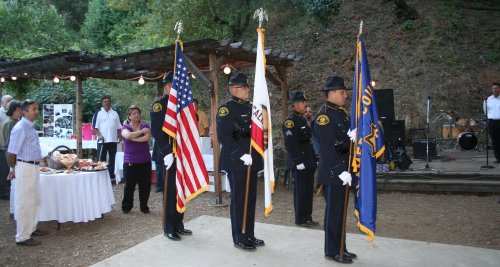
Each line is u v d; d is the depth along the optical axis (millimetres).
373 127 3943
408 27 16547
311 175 6164
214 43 7266
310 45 17188
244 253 4316
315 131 4137
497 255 4199
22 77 11383
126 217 6754
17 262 4766
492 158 10477
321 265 3963
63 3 26797
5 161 8023
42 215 5832
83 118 15367
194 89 15203
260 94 4598
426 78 14773
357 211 4035
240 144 4574
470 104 13852
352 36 17016
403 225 6230
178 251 4402
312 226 6164
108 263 4094
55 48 17359
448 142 12727
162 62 7980
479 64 15000
